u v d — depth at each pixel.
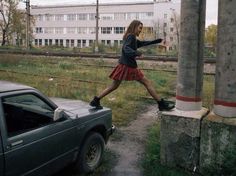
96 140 5.75
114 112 9.97
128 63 6.10
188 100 5.68
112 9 92.50
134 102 11.77
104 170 5.82
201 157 5.41
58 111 4.62
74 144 5.13
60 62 25.00
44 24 102.25
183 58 5.61
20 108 4.29
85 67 22.53
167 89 14.70
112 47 54.44
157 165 5.80
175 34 88.12
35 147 4.29
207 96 11.81
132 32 6.07
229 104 5.30
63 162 4.93
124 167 6.04
